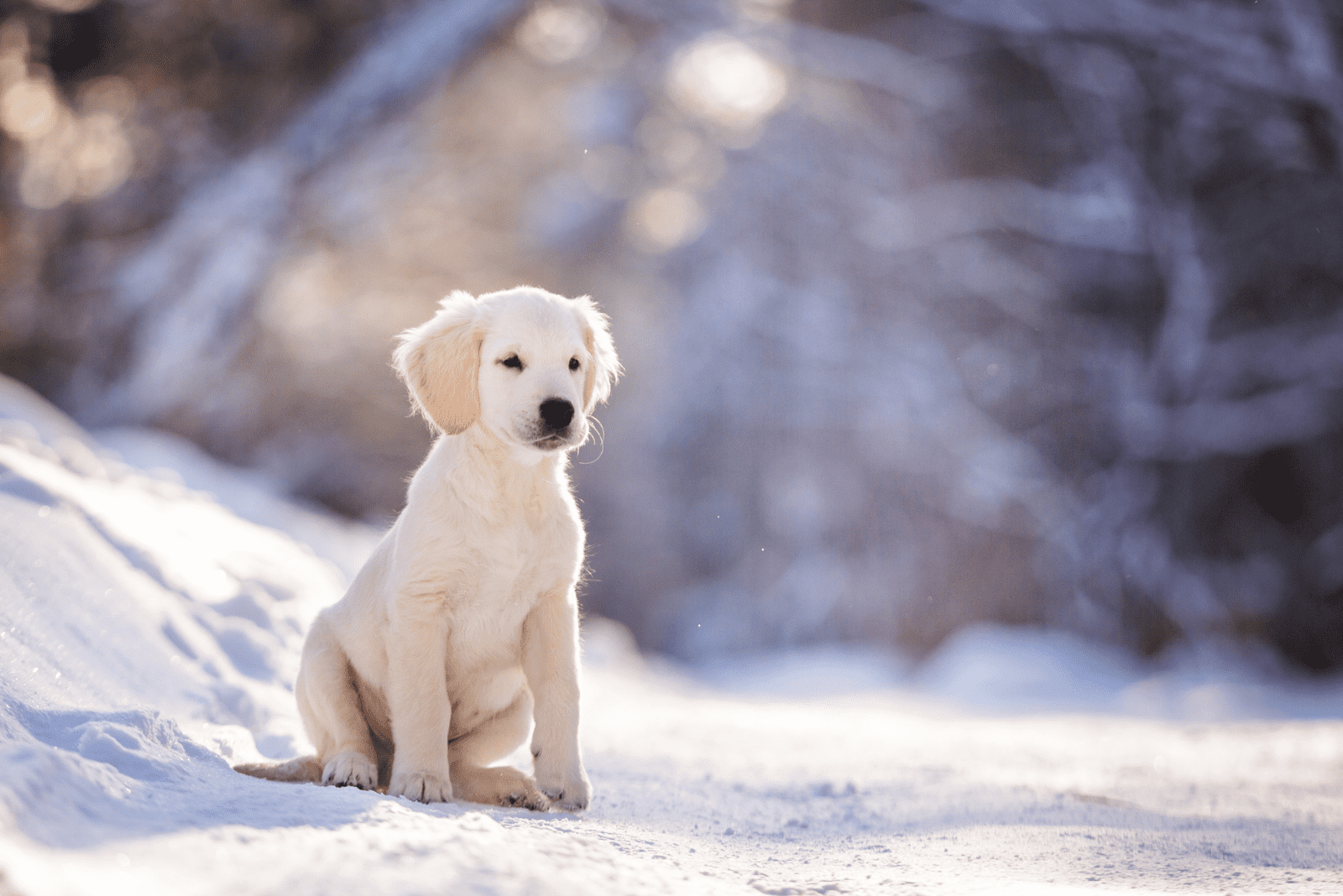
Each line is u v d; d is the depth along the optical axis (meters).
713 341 30.94
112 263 21.30
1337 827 4.55
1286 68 21.67
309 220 21.50
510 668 4.29
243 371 22.86
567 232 31.36
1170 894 3.23
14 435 7.08
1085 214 25.09
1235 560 25.66
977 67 26.56
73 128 21.67
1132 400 25.02
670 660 31.47
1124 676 19.41
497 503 4.04
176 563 6.33
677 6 25.27
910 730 9.53
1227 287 24.97
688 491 32.19
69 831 2.48
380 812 3.09
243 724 5.01
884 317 27.12
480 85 26.89
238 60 21.00
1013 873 3.53
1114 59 24.41
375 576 4.21
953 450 25.80
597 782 5.12
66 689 3.94
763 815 4.59
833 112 27.69
